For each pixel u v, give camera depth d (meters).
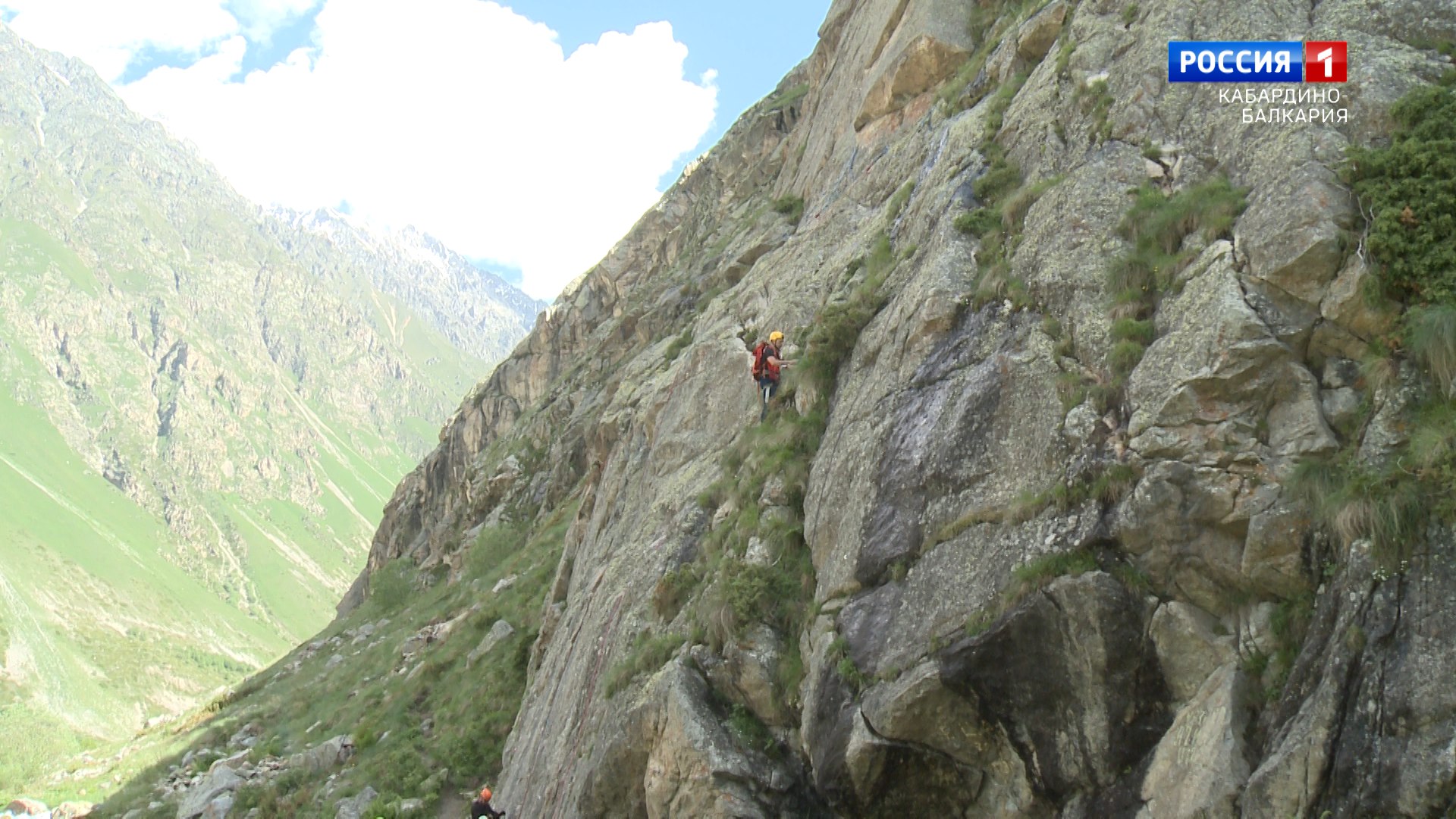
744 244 40.84
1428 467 9.55
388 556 83.31
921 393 15.04
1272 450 10.96
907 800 13.02
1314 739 9.25
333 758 33.25
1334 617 9.76
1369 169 11.47
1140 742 11.20
